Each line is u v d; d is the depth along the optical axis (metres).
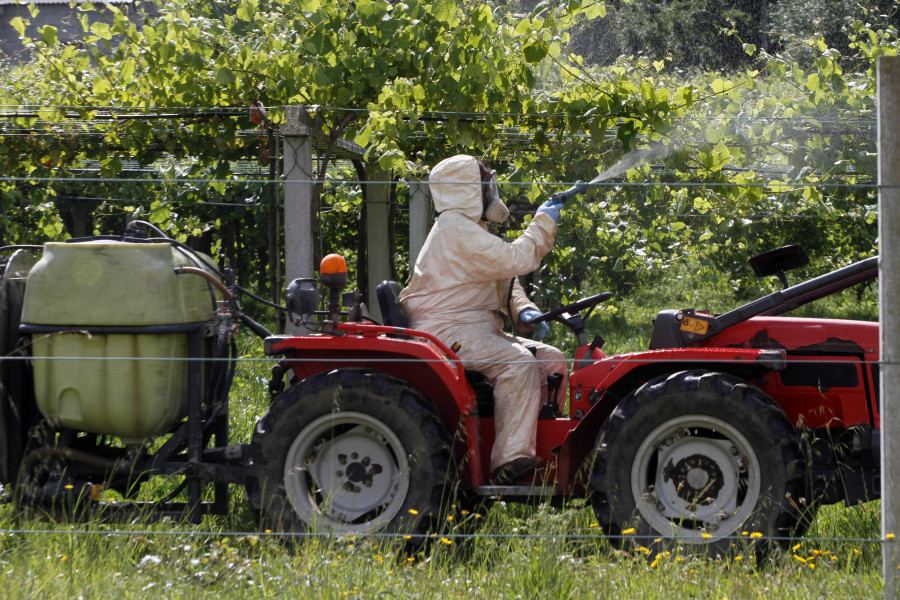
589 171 16.44
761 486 9.54
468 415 9.98
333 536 9.63
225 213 30.66
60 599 8.02
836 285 10.45
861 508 10.95
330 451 10.38
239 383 17.50
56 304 10.10
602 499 9.84
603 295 11.02
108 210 27.75
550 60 14.21
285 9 15.01
